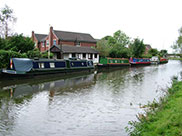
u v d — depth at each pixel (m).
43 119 10.64
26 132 9.02
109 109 12.59
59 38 42.62
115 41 60.09
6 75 20.48
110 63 41.12
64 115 11.33
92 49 43.16
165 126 7.46
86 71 32.25
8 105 12.89
